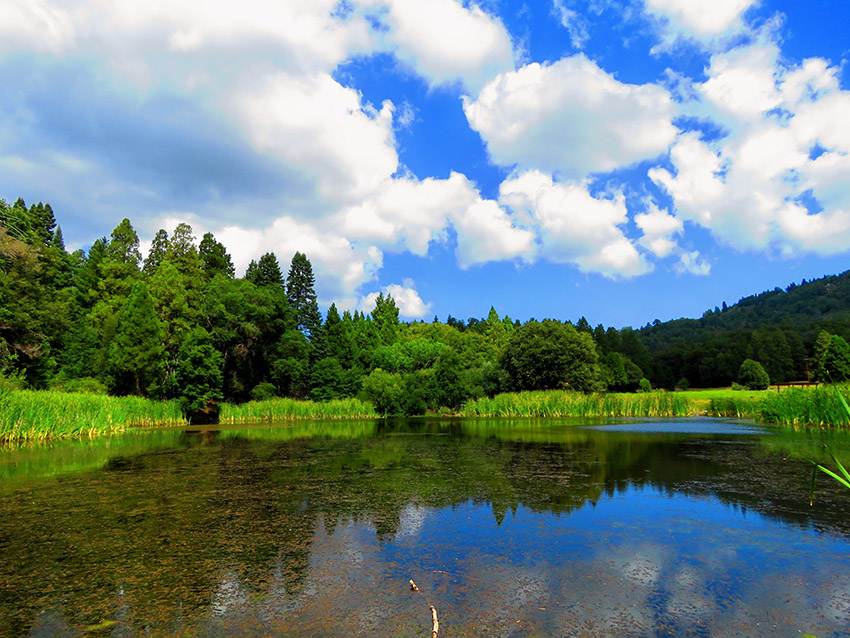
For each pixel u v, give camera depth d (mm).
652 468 13156
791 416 26984
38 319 34406
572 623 4691
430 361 64750
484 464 14180
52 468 13734
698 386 105500
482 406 40562
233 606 5098
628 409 38719
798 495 9852
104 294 49250
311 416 38875
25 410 20734
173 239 50500
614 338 113188
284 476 12414
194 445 19484
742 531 7504
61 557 6586
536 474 12422
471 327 131500
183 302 43750
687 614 4875
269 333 50094
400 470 13219
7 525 8086
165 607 5086
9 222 33469
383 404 41062
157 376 38219
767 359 95312
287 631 4562
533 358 49469
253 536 7430
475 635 4457
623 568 6070
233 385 45531
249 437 23141
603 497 9781
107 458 15789
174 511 8914
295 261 69062
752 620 4754
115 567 6223
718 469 12844
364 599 5238
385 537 7336
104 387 35719
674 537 7238
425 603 5137
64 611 5020
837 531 7480
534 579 5754
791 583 5617
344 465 14164
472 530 7645
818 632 4516
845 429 23328
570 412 38469
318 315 68000
